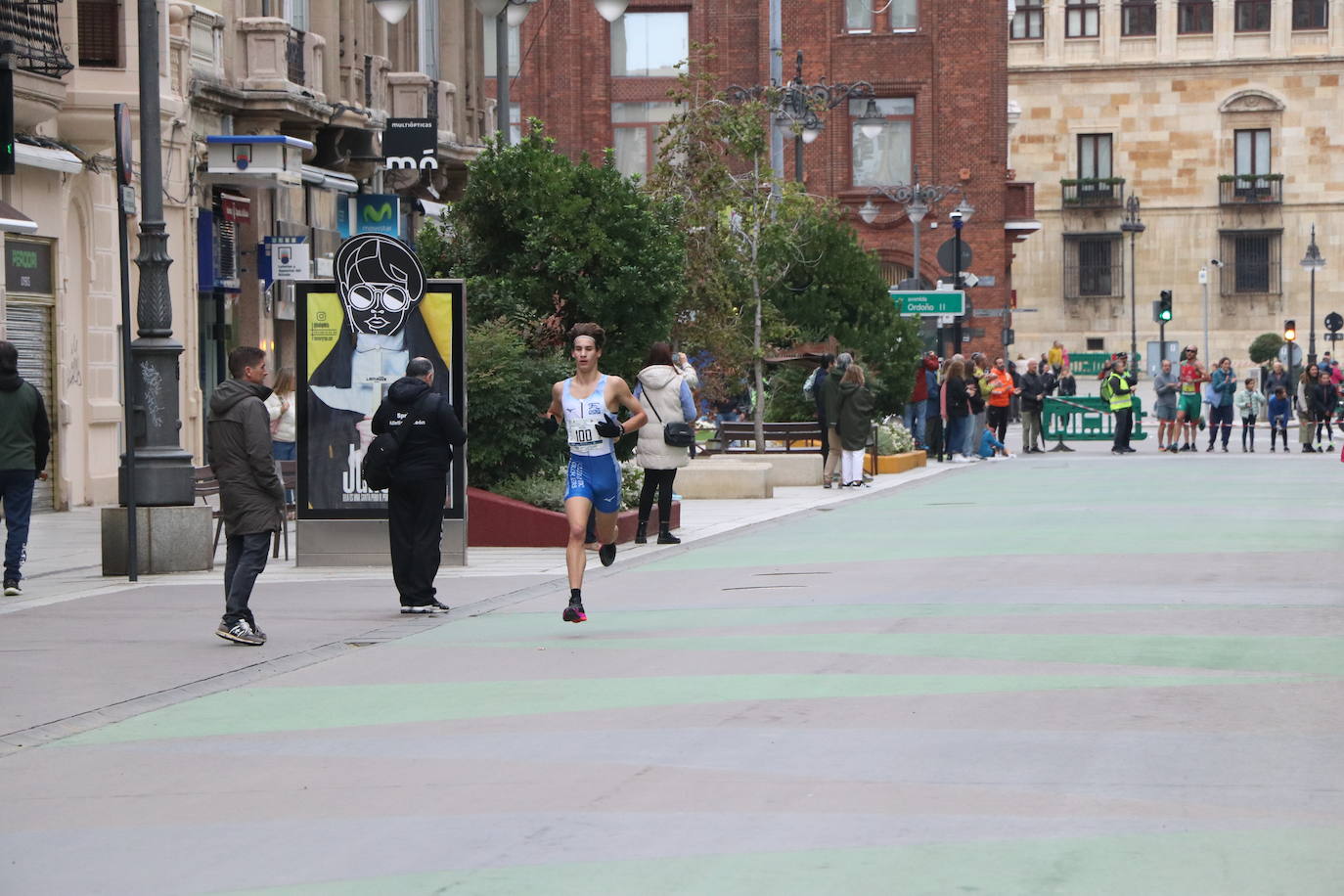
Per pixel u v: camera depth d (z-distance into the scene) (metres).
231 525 30.91
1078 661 26.69
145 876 16.64
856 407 71.69
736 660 27.66
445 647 30.42
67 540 52.34
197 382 74.00
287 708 25.02
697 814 18.14
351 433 43.41
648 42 141.50
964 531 49.72
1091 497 62.81
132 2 66.62
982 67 140.88
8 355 38.31
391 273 43.16
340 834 17.86
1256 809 17.91
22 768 21.53
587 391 32.19
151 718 24.56
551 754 21.22
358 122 85.31
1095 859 16.23
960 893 15.30
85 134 65.75
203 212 74.81
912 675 25.77
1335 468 81.56
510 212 53.31
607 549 33.03
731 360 75.44
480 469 49.81
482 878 16.12
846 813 18.03
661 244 54.28
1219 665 26.20
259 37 77.00
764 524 55.09
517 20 61.22
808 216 88.69
